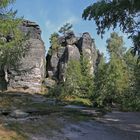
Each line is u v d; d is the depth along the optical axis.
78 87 57.59
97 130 24.61
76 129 23.39
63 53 78.81
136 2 19.50
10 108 30.41
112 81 54.25
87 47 80.06
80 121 27.23
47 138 19.08
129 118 35.31
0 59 39.47
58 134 20.67
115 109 48.78
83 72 59.94
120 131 25.56
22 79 64.56
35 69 66.31
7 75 63.72
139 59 23.39
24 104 37.41
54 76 75.88
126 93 54.19
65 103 47.56
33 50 67.88
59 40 83.31
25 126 20.36
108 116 35.47
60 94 57.31
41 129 20.58
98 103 49.72
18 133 18.30
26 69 65.25
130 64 66.50
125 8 20.86
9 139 16.89
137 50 22.14
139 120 33.78
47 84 68.94
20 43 41.50
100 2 21.97
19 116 23.92
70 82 58.44
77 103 50.62
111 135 23.34
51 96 58.00
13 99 40.91
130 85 56.22
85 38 80.88
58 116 27.88
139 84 51.09
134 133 25.27
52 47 79.75
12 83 63.78
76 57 76.50
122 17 22.55
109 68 55.28
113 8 21.34
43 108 34.16
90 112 36.72
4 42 38.94
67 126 23.72
